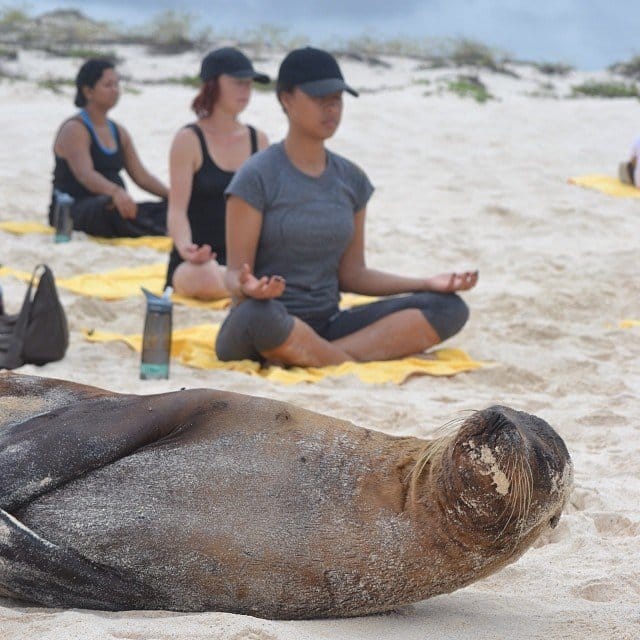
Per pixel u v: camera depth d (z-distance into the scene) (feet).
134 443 11.56
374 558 11.02
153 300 23.36
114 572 11.26
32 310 24.29
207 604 11.33
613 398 23.34
